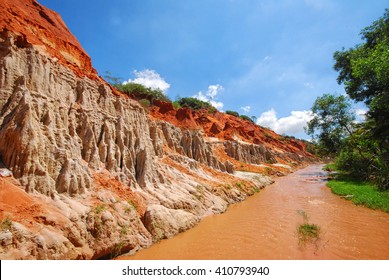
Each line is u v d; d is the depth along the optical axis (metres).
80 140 16.58
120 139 19.39
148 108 46.97
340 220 17.98
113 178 16.61
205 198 22.09
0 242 8.27
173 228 15.38
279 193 31.05
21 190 10.84
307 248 13.27
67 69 18.23
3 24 15.22
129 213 13.85
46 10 23.81
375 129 31.98
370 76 27.50
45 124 13.95
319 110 42.94
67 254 9.72
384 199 21.20
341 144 41.41
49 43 20.17
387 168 26.14
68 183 12.80
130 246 12.49
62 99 16.84
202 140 38.16
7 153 11.70
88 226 11.62
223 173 34.25
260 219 19.19
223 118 91.88
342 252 12.66
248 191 30.56
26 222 9.57
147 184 18.36
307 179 44.59
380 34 33.31
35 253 8.82
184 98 90.69
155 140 27.17
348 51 38.19
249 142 73.75
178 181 22.72
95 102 19.56
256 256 12.41
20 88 13.45
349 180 34.22
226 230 16.64
